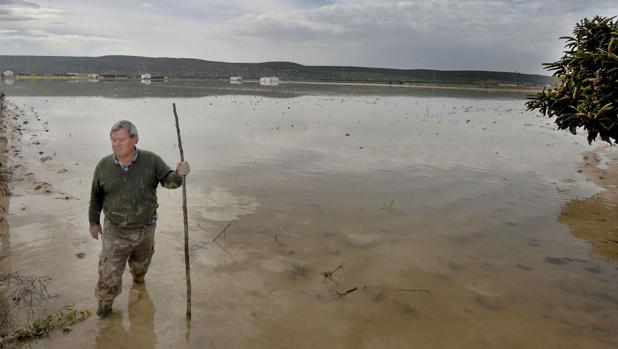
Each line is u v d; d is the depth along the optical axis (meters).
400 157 12.45
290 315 4.41
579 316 4.56
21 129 14.59
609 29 6.59
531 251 6.21
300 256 5.75
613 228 7.16
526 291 5.05
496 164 11.96
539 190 9.39
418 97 44.28
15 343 3.74
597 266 5.77
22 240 5.75
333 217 7.30
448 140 15.80
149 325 4.14
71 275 4.96
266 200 8.04
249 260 5.57
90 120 17.77
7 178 8.23
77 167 9.84
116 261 4.21
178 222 6.75
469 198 8.67
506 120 23.73
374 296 4.83
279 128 17.19
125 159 4.09
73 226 6.34
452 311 4.59
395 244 6.28
